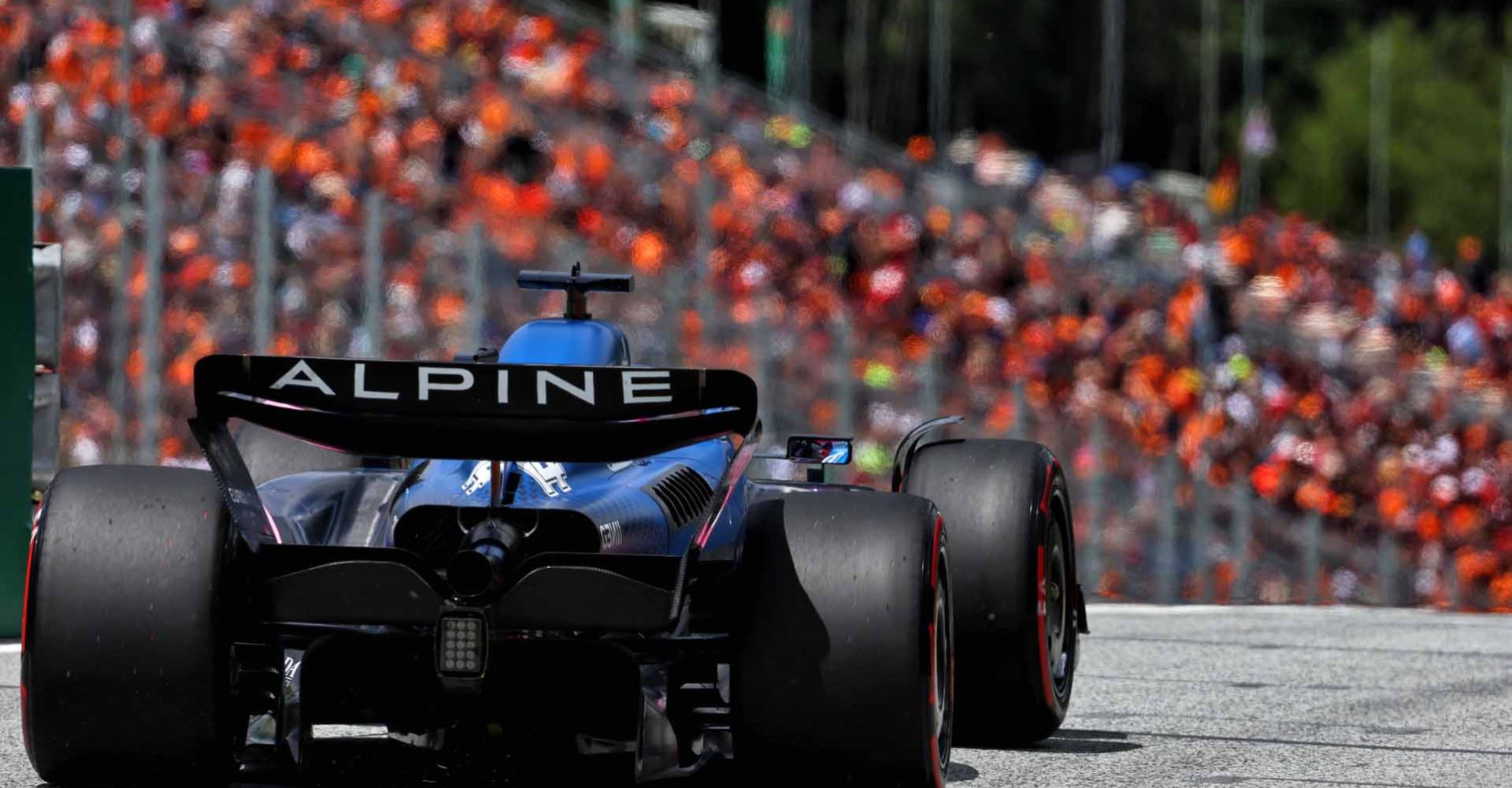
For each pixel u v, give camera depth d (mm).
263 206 37062
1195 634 32062
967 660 17484
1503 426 76875
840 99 152250
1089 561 45188
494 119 59938
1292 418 70750
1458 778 17391
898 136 151000
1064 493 18906
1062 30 171625
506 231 44781
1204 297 72562
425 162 57438
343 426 13398
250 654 14273
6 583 23812
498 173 59750
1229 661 27484
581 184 59719
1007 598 17281
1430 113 181500
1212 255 83750
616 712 13648
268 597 13430
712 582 14898
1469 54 191875
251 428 19938
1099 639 30531
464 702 13680
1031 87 167875
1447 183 179000
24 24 50375
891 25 150125
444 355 39688
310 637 13492
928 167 93875
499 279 40969
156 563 13438
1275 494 66312
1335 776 17297
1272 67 185125
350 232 38938
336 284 38469
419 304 39562
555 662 13508
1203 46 176000
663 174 65438
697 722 14297
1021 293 70312
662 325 41844
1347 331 83438
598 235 58062
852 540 13812
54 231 36219
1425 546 69000
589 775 15195
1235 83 181125
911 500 14250
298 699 13992
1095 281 73562
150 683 13398
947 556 14852
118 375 35406
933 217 71188
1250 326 77375
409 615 13328
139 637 13344
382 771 15312
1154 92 178000
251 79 56719
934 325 65375
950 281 68125
